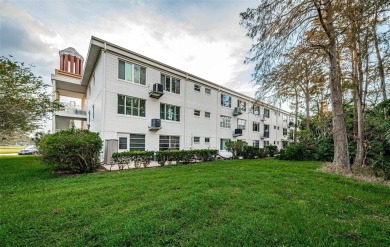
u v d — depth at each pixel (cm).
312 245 242
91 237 263
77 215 333
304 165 989
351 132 1185
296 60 710
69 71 2111
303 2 599
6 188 523
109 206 375
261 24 638
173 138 1528
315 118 1636
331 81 804
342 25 620
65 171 809
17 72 914
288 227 284
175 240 255
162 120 1439
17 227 288
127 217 319
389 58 815
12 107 881
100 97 1180
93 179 650
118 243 245
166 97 1473
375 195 458
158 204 381
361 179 634
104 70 1134
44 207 369
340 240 255
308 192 471
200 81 1775
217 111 1980
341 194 458
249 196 430
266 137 2661
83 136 825
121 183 559
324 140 1353
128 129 1230
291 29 632
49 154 732
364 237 264
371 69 920
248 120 2441
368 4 433
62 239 260
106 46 1147
